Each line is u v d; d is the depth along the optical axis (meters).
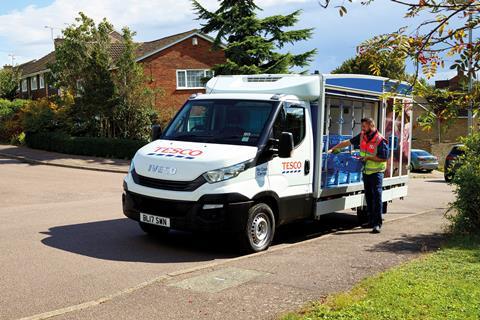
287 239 9.08
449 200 15.89
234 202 7.25
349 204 9.98
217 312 4.88
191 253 7.52
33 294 5.45
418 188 20.16
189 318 4.73
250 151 7.60
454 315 4.57
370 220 9.88
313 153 8.81
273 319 4.67
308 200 8.71
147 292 5.47
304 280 5.95
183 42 32.31
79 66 27.66
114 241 8.15
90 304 5.09
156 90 28.08
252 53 24.91
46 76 30.70
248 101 8.30
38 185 15.87
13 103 35.28
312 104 8.81
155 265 6.78
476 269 6.25
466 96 3.19
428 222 10.76
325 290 5.54
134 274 6.30
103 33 28.14
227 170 7.28
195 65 32.50
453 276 5.91
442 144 36.81
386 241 8.54
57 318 4.73
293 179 8.34
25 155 25.78
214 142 7.98
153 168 7.55
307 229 10.14
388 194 11.12
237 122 8.16
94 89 26.53
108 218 10.25
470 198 8.76
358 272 6.33
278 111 8.07
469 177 8.75
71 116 28.16
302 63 25.59
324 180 9.13
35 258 6.95
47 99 30.52
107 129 27.80
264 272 6.32
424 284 5.53
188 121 8.55
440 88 3.33
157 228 8.46
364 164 9.58
